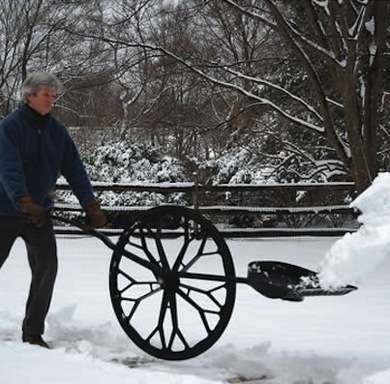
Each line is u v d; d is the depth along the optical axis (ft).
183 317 18.13
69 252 30.19
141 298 14.38
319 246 32.42
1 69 63.31
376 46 33.24
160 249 14.37
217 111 56.59
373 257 12.15
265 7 41.32
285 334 16.44
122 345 15.48
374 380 12.34
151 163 42.47
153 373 12.87
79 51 69.00
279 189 35.53
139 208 36.01
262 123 45.78
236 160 43.19
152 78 50.88
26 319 15.15
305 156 42.37
